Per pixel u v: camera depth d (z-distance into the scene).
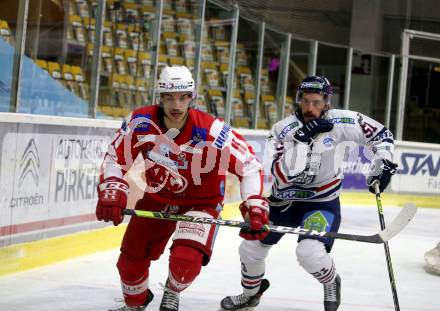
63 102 11.32
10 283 7.86
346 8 19.27
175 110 5.43
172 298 5.68
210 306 7.33
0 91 9.94
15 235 8.40
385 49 21.92
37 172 8.77
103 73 12.23
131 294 5.95
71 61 11.45
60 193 9.27
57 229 9.21
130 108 13.08
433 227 15.41
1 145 8.10
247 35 17.48
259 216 5.51
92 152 10.02
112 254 9.95
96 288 7.86
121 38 12.68
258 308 7.35
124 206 5.57
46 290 7.63
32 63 10.52
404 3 20.00
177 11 14.66
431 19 21.08
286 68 19.27
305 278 9.10
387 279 9.40
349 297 8.14
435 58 22.25
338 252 11.34
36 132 8.73
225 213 14.37
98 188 5.66
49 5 10.82
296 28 19.25
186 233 5.59
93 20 11.85
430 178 20.11
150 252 5.88
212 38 15.97
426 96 22.77
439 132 23.03
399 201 19.66
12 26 9.98
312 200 6.64
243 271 6.86
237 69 17.27
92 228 10.03
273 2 17.34
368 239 5.76
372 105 22.42
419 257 11.37
